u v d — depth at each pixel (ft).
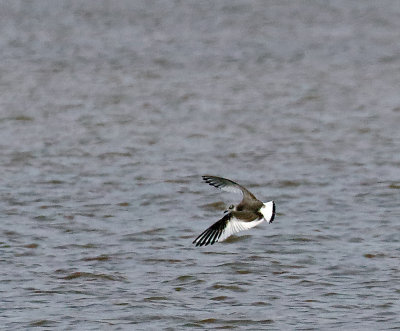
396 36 241.76
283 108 148.25
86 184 100.73
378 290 66.95
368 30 253.44
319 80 177.47
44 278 69.92
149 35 247.29
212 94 162.20
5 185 99.76
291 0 314.14
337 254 76.02
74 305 63.87
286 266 72.90
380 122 135.95
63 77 181.57
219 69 193.16
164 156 114.83
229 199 94.99
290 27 261.44
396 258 74.79
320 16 282.15
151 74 185.68
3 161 111.14
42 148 118.52
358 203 93.15
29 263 73.61
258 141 123.75
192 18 279.69
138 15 285.64
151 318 61.16
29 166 108.88
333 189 99.04
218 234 43.68
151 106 150.10
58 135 126.93
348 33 248.11
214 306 63.82
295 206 92.32
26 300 64.85
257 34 248.32
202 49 222.69
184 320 60.85
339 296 65.77
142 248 77.97
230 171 107.24
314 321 60.64
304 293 66.49
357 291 66.85
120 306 63.67
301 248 77.61
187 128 132.16
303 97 158.40
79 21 273.33
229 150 118.11
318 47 225.35
